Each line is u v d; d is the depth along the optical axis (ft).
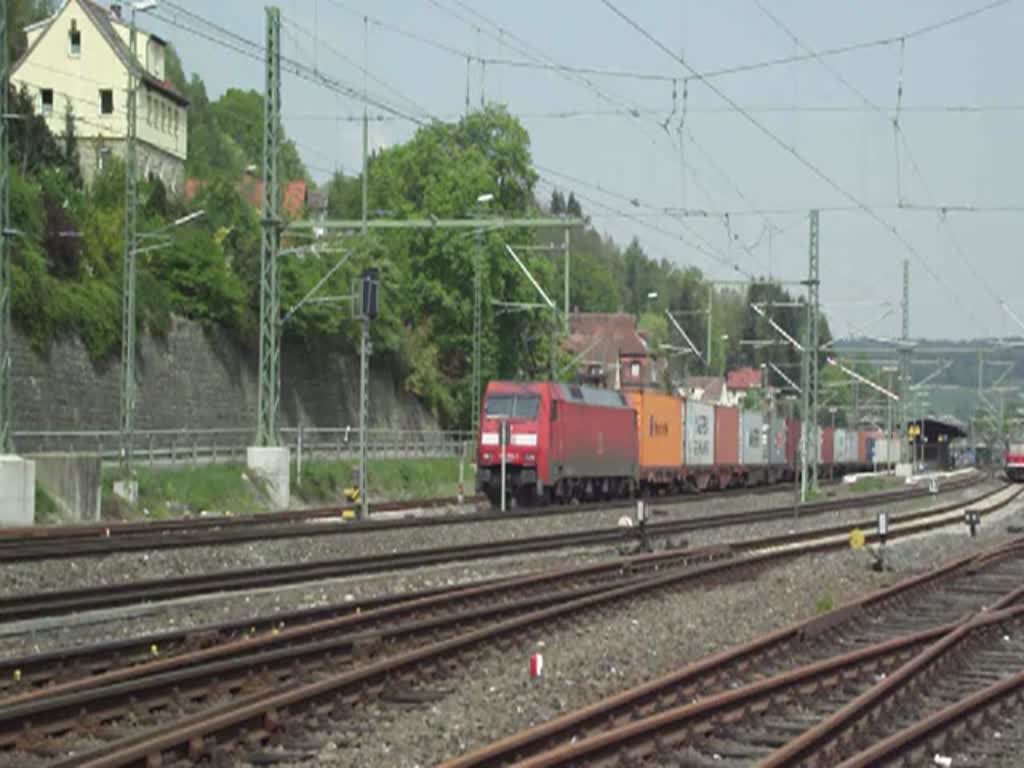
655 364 403.95
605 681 49.06
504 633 56.90
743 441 239.30
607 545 108.37
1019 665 55.62
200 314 185.16
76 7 263.29
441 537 109.50
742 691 43.19
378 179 261.44
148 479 139.23
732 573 88.89
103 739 37.01
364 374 127.75
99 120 262.06
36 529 100.22
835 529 126.62
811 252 185.37
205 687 43.57
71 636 56.24
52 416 149.59
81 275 164.14
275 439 144.77
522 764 32.96
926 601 78.64
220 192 211.82
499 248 235.40
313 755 36.50
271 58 134.31
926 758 38.45
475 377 217.77
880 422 459.73
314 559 92.27
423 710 43.34
